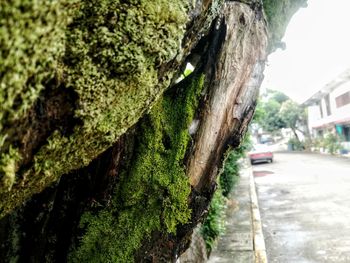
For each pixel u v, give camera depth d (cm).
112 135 131
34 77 90
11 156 96
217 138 215
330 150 2253
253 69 221
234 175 952
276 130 3375
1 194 106
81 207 212
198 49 234
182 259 411
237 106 215
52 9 85
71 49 103
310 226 690
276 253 571
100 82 112
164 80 144
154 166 214
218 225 557
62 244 217
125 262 211
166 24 123
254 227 657
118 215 213
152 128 217
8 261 222
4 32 75
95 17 107
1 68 78
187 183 212
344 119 2012
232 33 219
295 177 1346
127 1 112
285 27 297
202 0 154
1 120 85
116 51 111
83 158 132
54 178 133
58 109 106
